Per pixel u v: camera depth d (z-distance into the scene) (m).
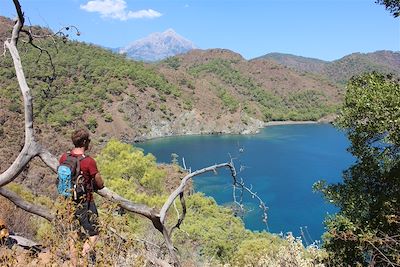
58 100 173.38
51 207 3.53
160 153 148.25
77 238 3.29
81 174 4.05
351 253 9.38
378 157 9.61
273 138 183.00
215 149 153.38
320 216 66.31
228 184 87.31
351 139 9.87
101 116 186.50
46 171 48.62
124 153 39.16
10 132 66.25
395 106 8.30
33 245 4.61
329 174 100.19
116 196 4.48
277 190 84.06
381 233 8.22
